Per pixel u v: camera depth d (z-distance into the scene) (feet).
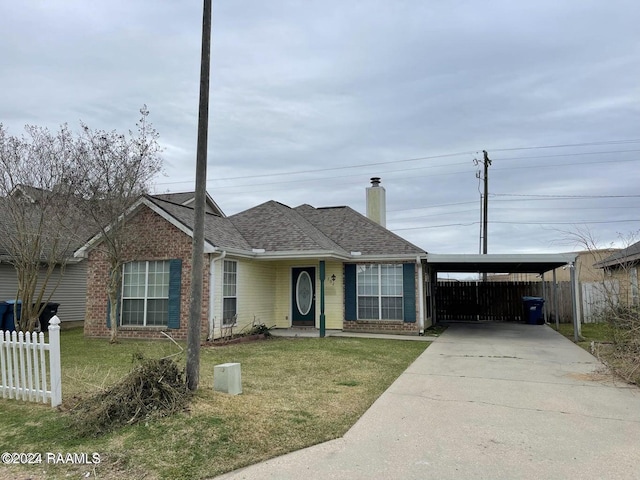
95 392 19.85
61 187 41.27
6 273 51.60
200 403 19.24
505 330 57.52
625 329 30.66
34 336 20.80
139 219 46.98
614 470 13.99
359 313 54.80
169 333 44.75
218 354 36.11
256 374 27.86
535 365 32.22
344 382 26.04
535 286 71.00
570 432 17.57
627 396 23.24
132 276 47.16
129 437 16.15
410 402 21.95
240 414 18.53
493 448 15.89
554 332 54.95
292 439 16.69
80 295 62.18
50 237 43.21
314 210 67.36
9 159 40.70
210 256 44.37
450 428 18.03
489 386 25.49
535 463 14.57
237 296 48.78
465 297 73.67
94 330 47.75
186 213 49.32
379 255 53.52
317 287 56.34
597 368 30.81
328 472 14.02
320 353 36.73
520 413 20.13
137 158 44.04
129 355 34.91
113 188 42.29
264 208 60.95
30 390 20.83
